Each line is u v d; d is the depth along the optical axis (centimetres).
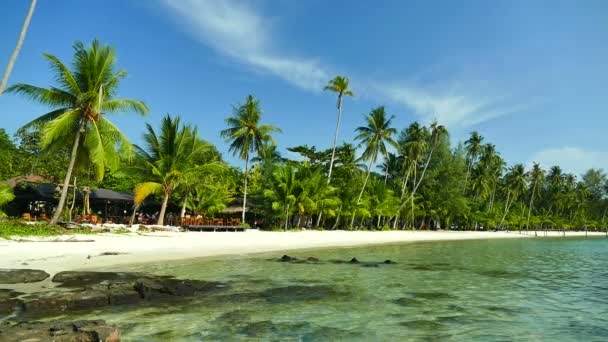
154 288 1147
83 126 2588
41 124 2542
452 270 1927
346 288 1371
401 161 6456
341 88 4712
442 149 6950
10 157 3419
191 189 4106
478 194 8131
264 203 4144
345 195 5000
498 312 1063
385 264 2095
